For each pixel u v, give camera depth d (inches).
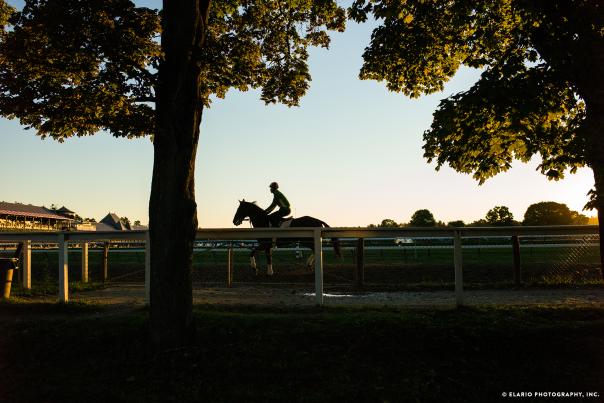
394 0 332.5
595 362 203.5
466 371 199.3
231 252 486.0
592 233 322.7
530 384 188.5
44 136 270.1
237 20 336.8
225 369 205.8
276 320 259.9
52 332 257.1
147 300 323.9
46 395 187.5
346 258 700.7
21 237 348.2
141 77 232.4
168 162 233.3
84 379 202.5
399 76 399.2
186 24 235.0
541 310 280.2
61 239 340.8
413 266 562.9
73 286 415.8
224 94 328.8
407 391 182.7
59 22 206.5
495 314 274.7
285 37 359.9
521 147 327.3
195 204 238.2
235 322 257.0
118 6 218.5
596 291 367.9
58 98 224.7
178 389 189.0
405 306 302.0
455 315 273.1
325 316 269.4
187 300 232.8
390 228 314.0
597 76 232.4
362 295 370.6
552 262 566.3
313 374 198.7
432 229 310.2
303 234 316.2
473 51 361.7
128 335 246.4
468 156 335.6
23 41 214.8
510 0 305.6
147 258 326.3
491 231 314.2
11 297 360.2
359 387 187.0
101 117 230.1
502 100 250.5
